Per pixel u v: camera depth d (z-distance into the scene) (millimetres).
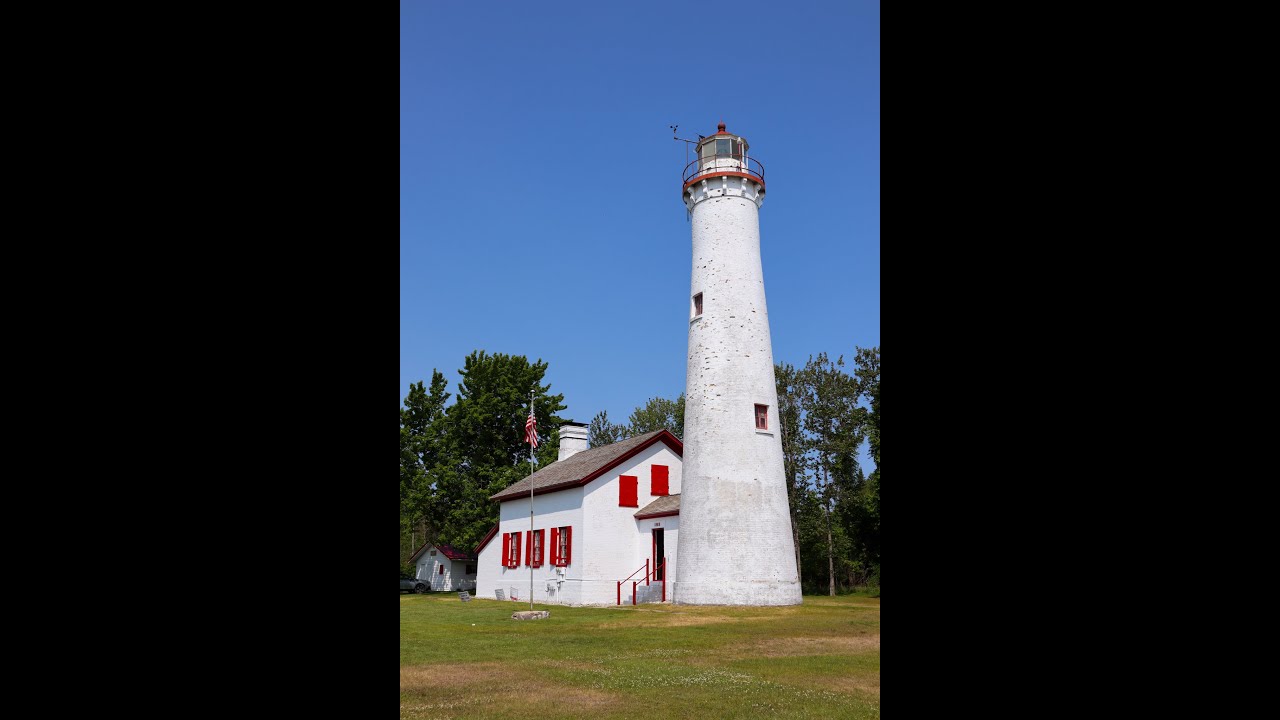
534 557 30453
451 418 44375
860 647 13250
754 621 18344
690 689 8992
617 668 10773
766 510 23641
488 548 34844
